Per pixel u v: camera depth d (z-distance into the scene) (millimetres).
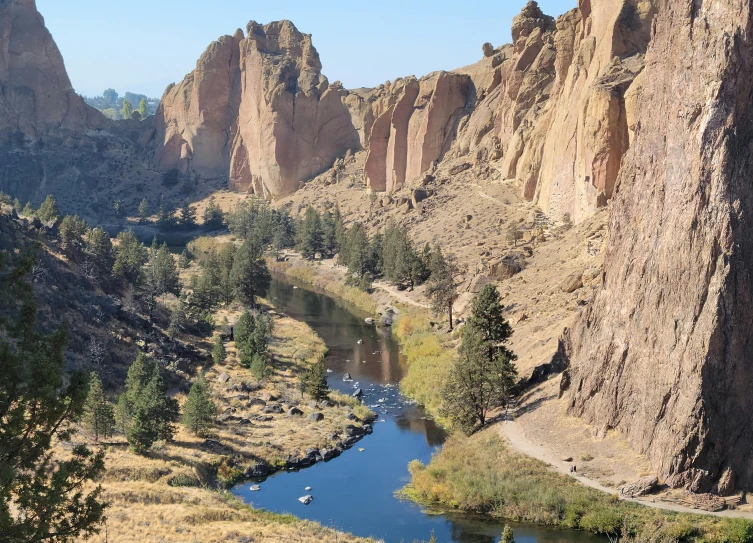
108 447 75938
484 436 79688
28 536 34250
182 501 65125
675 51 73438
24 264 37781
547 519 64688
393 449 84312
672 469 63219
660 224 71438
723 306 63469
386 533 64500
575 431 74938
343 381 110375
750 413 62750
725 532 57562
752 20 67250
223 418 89938
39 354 36125
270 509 69438
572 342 85188
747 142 66812
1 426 34719
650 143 75375
